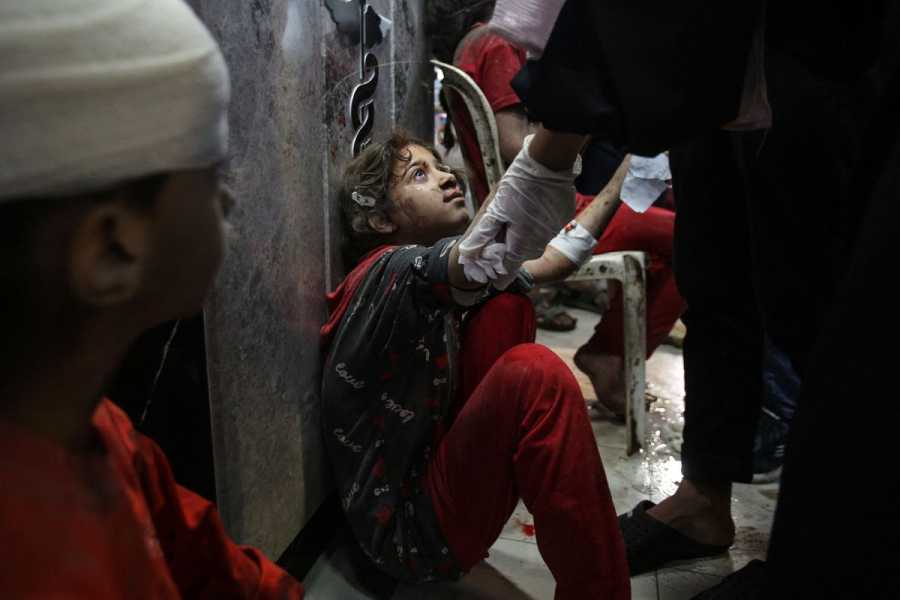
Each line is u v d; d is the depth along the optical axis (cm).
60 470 38
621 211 183
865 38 65
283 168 111
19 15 34
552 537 104
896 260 52
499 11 61
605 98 59
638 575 135
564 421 102
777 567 59
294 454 123
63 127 34
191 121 39
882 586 53
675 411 207
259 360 108
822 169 98
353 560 138
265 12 101
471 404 110
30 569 34
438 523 117
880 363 53
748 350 128
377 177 131
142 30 37
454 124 188
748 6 57
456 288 102
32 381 38
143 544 44
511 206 88
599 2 58
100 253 37
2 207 35
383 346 115
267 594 66
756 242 110
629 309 173
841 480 54
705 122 60
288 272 115
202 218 41
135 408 92
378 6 159
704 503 135
